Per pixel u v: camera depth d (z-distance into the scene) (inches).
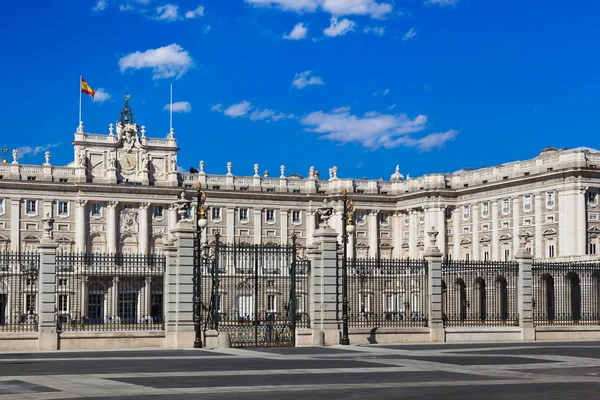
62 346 2292.1
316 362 1940.2
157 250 6806.1
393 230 7386.8
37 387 1445.6
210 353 2190.0
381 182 7411.4
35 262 2400.3
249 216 7096.5
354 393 1403.8
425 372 1734.7
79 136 6648.6
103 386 1465.3
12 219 6441.9
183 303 2393.0
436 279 2687.0
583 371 1770.4
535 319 2925.7
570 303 3479.3
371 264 2689.5
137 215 6771.7
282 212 7175.2
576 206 5900.6
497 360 2004.2
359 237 7278.5
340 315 2854.3
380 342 2596.0
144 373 1673.2
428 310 2684.5
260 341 2468.0
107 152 6732.3
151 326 2503.7
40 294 2287.2
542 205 6151.6
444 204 6978.4
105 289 3115.2
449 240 7003.0
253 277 2704.2
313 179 7283.5
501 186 6510.8
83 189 6604.3
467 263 2770.7
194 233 2425.0
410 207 7199.8
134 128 6796.3
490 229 6614.2
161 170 6889.8
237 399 1325.0
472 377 1651.1
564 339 2827.3
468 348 2390.5
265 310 2999.5
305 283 2716.5
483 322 2942.9
